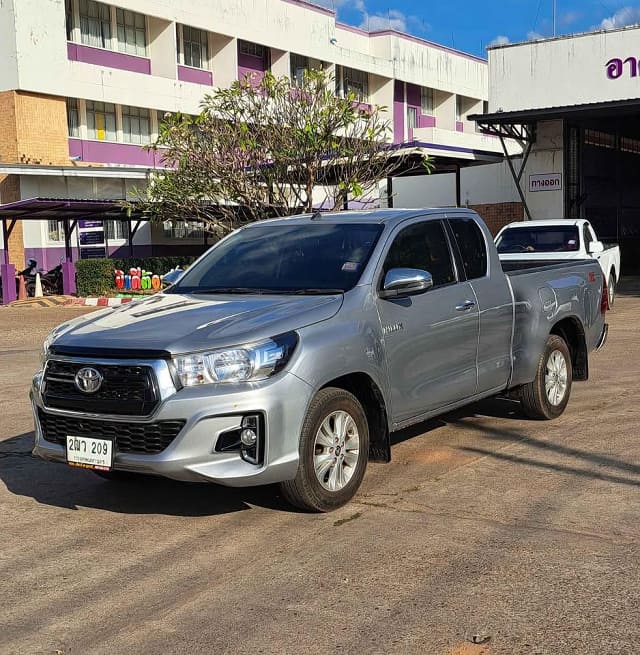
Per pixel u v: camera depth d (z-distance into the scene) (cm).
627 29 2436
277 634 374
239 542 489
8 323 1753
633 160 3072
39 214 2269
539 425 738
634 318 1493
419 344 587
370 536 488
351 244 603
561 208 2553
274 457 484
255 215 1747
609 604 389
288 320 509
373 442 567
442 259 637
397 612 390
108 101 2989
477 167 2725
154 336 494
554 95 2564
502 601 396
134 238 2952
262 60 3766
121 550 486
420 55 4575
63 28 2834
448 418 773
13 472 653
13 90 2745
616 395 855
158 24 3244
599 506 523
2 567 466
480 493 557
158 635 378
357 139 1753
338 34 4250
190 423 470
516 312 696
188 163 1695
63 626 392
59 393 511
